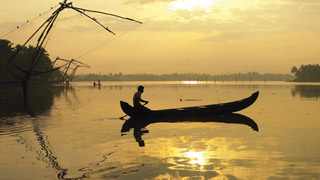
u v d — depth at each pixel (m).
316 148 9.09
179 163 7.52
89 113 19.30
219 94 45.06
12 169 7.16
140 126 13.75
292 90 60.34
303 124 14.14
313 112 19.50
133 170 6.99
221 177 6.49
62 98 35.53
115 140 10.45
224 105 18.14
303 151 8.72
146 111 16.61
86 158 8.06
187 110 17.25
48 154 8.53
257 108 22.39
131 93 49.88
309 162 7.59
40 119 16.27
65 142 10.12
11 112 19.81
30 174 6.79
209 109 17.75
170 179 6.38
